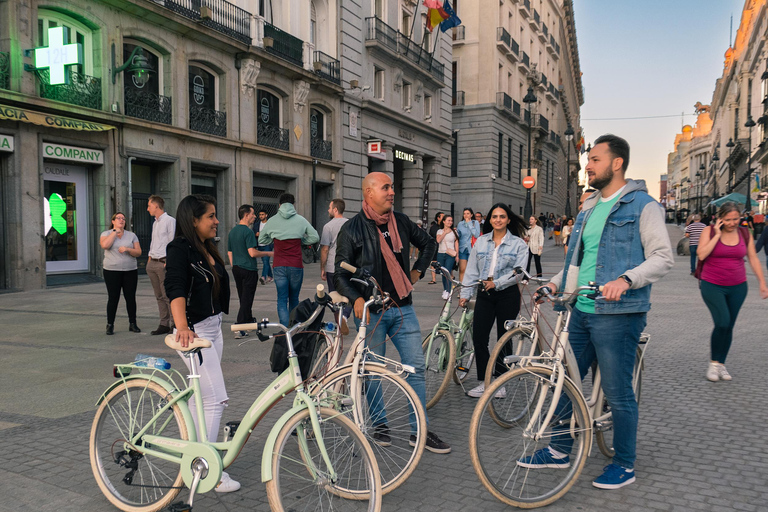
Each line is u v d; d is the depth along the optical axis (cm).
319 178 2300
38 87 1308
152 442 303
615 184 342
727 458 364
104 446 319
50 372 580
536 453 321
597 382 365
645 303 322
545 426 320
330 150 2369
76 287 1358
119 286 784
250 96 1941
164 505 296
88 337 763
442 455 378
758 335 763
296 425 270
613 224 332
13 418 445
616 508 303
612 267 330
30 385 534
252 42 1911
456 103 3831
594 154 339
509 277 477
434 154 3225
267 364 611
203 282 333
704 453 372
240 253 757
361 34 2512
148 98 1597
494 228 499
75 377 561
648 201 326
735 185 6041
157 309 1021
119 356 650
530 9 4606
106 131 1469
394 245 386
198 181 1812
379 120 2669
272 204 2139
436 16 2856
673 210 12619
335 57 2356
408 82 2897
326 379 342
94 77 1445
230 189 1875
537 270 1577
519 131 4406
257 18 1927
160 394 305
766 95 4481
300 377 288
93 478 341
